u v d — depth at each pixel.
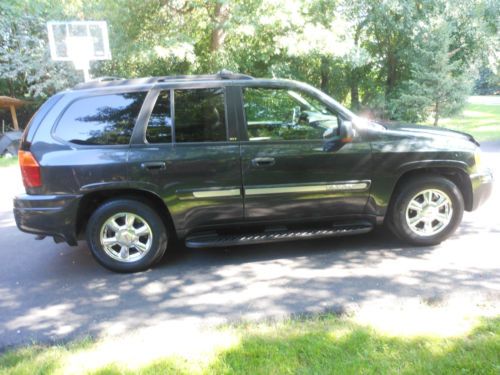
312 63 18.44
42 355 2.75
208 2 14.45
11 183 9.53
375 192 4.24
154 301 3.58
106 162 3.87
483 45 18.11
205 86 4.05
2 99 17.06
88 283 4.01
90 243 4.09
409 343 2.62
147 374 2.44
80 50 11.07
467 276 3.71
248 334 2.88
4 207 7.26
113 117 3.96
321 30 14.67
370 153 4.14
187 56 14.57
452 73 18.27
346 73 20.19
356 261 4.18
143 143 3.94
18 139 15.16
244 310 3.33
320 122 4.16
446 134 4.44
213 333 2.93
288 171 4.07
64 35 11.09
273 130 4.09
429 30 16.72
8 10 16.28
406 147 4.19
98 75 17.41
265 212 4.17
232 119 4.03
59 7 14.60
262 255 4.47
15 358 2.76
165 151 3.94
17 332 3.17
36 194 3.93
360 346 2.61
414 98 16.83
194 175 3.97
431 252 4.30
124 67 16.58
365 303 3.31
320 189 4.14
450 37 17.52
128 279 4.05
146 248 4.16
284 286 3.72
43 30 17.22
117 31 15.15
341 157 4.11
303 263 4.21
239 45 15.87
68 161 3.86
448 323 2.86
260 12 13.55
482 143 11.53
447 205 4.39
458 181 4.55
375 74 21.05
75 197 3.90
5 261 4.68
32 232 3.99
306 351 2.59
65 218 3.93
